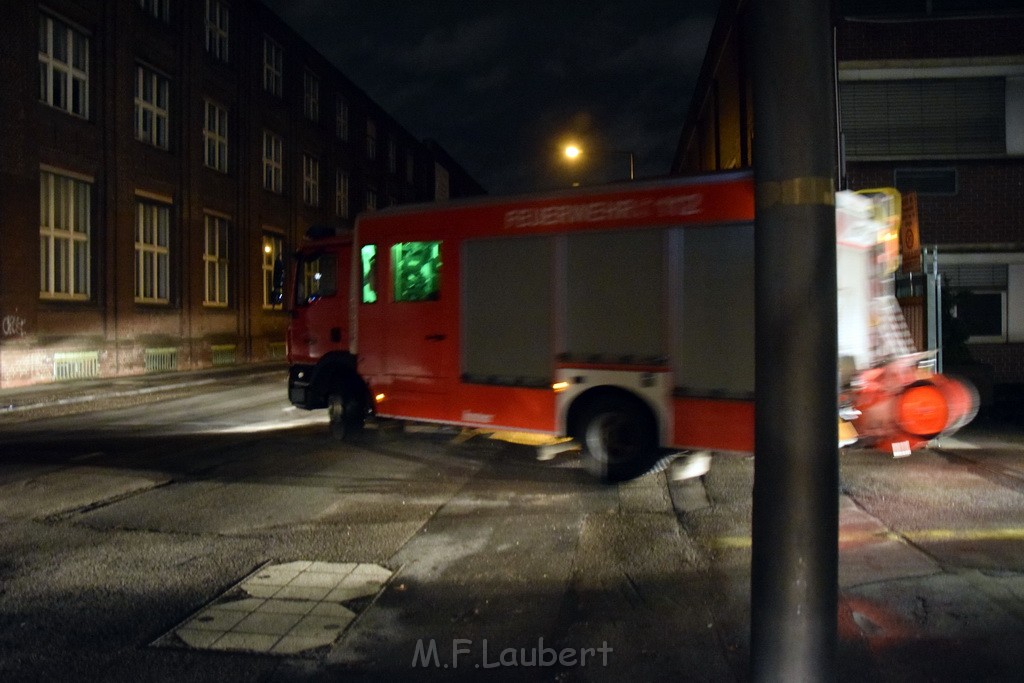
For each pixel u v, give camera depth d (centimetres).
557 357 805
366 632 441
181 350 2591
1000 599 469
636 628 442
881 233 795
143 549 601
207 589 512
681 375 736
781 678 243
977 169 1520
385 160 4725
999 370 1536
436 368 902
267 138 3253
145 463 942
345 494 770
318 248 1063
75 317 2128
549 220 814
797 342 234
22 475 880
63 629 448
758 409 243
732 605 472
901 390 760
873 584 496
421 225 917
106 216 2231
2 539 632
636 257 761
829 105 237
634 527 641
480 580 524
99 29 2203
